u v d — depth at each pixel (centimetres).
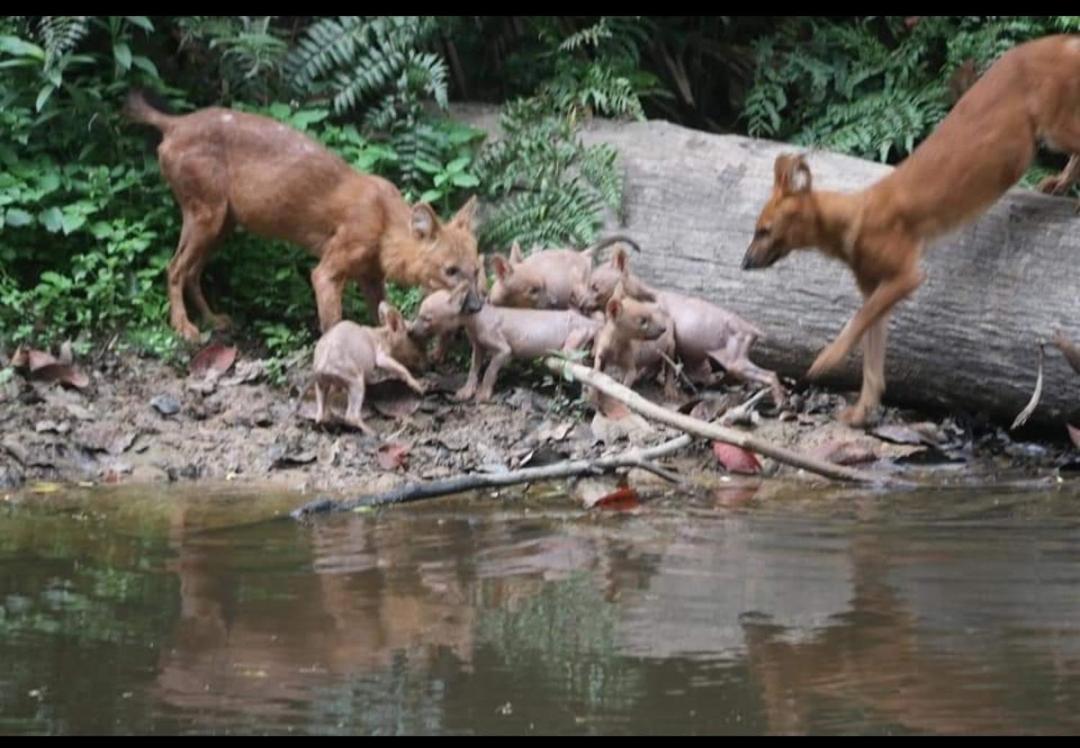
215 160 1118
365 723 542
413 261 1084
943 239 1002
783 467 966
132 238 1162
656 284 1131
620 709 552
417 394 1032
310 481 938
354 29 1255
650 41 1416
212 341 1122
